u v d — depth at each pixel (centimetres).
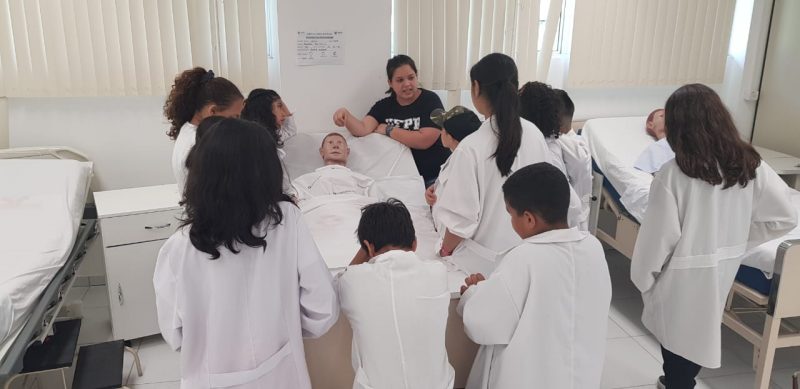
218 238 126
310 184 270
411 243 161
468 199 183
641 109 390
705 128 179
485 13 334
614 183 315
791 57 372
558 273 144
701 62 378
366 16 299
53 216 239
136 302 265
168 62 300
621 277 351
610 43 360
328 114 309
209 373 137
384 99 306
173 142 316
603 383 242
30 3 276
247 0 301
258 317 135
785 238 237
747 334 227
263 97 260
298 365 145
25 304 189
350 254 208
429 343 147
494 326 148
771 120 390
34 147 294
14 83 284
